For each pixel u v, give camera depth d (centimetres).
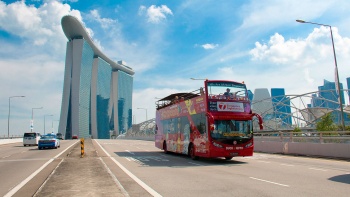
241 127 1920
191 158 2277
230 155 1869
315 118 9619
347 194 877
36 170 1581
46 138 3728
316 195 865
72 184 1064
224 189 981
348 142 2034
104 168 1546
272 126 10112
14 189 1038
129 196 855
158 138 3139
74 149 3369
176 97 2634
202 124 1991
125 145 4594
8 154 2880
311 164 1703
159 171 1502
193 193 921
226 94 1967
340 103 2734
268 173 1362
